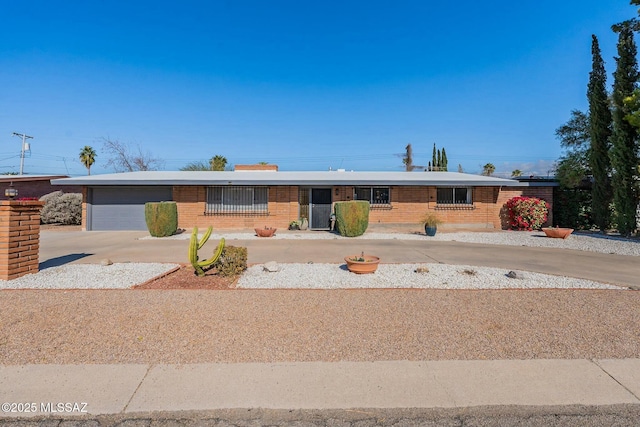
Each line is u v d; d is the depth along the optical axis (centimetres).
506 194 1634
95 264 773
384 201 1616
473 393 282
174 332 392
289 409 264
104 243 1155
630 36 1295
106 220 1602
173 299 508
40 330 394
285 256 902
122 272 684
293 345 362
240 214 1573
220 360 331
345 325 416
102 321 422
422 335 388
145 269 713
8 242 616
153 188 1603
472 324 420
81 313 447
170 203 1349
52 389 285
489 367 321
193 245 636
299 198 1609
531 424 248
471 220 1620
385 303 496
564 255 937
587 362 329
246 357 337
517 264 809
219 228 1571
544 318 439
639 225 1338
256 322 423
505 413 260
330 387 290
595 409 264
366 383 296
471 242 1195
